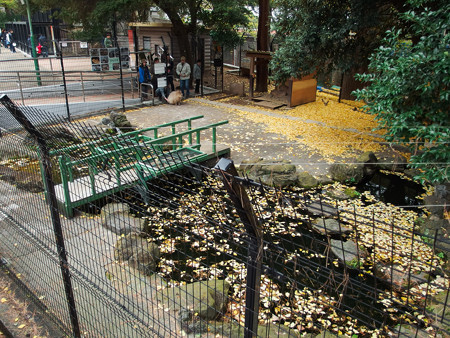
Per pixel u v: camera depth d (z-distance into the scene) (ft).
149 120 44.88
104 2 50.83
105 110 47.98
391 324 13.91
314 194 28.22
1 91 49.03
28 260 14.47
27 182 13.14
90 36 63.72
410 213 25.40
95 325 11.46
